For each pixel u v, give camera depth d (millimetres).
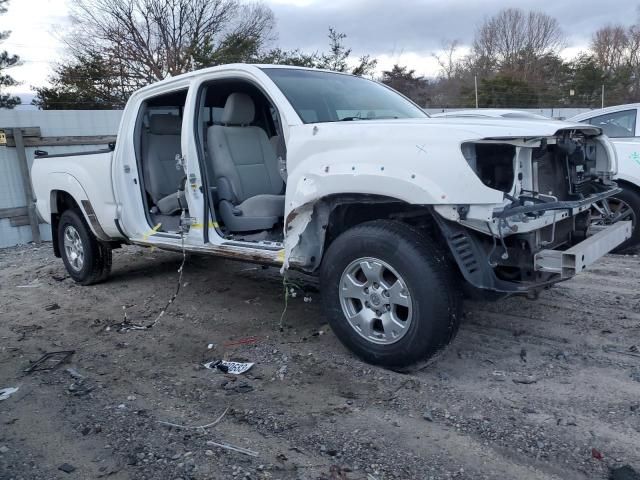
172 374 4184
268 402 3670
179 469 2982
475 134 3482
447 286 3617
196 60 29672
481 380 3842
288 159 4289
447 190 3445
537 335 4570
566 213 3928
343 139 3959
